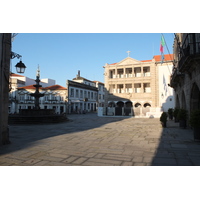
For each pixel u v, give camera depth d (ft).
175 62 62.23
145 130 38.68
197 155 18.93
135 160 17.34
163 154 19.35
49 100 137.80
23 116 55.88
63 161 17.21
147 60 122.01
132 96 114.52
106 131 37.68
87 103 169.78
